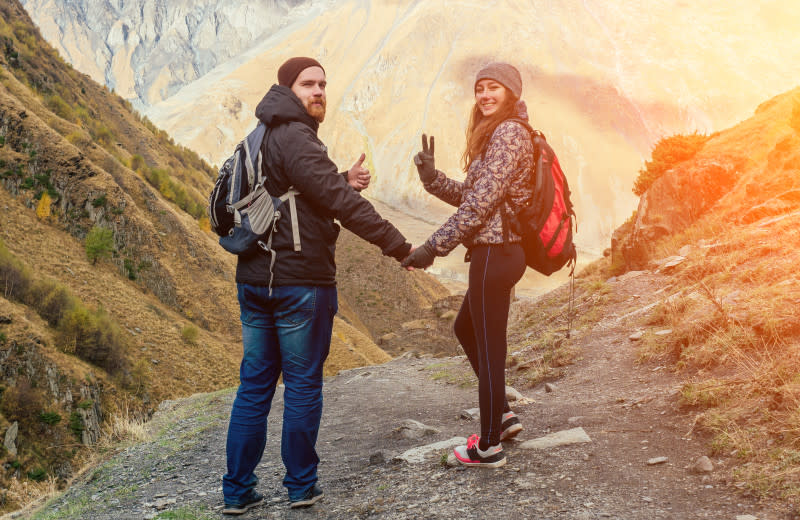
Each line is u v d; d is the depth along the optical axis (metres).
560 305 10.22
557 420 4.30
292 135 3.03
